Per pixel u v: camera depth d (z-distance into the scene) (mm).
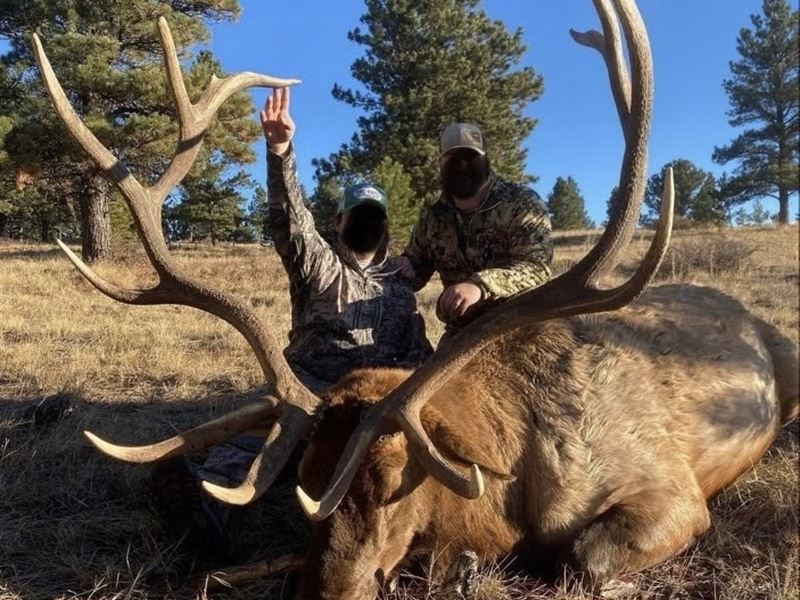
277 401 3092
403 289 4402
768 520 3844
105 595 3178
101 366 6941
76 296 12602
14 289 12961
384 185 23672
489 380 3529
